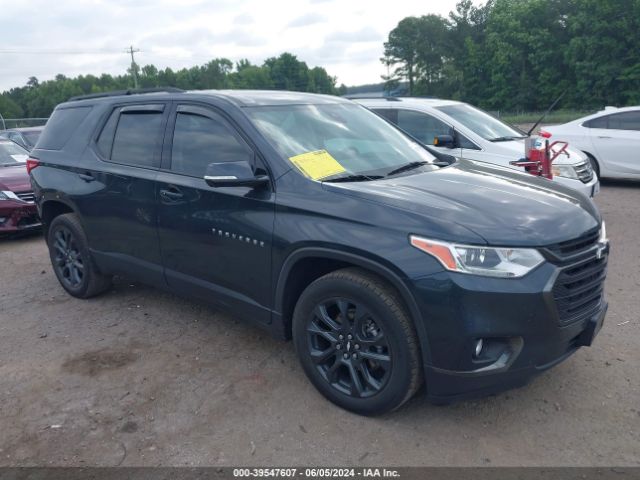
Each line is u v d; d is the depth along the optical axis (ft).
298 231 10.73
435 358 9.46
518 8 177.17
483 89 200.34
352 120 14.34
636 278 17.80
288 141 12.22
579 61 151.84
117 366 13.10
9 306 17.33
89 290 16.98
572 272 9.86
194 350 13.76
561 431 10.19
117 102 15.80
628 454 9.52
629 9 140.36
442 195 10.63
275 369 12.70
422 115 26.09
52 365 13.26
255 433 10.41
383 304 9.74
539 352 9.46
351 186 10.91
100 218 15.42
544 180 12.71
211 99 13.16
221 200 12.14
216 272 12.66
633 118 34.04
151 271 14.35
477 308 9.05
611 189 34.50
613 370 12.14
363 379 10.50
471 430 10.29
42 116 310.24
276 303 11.56
